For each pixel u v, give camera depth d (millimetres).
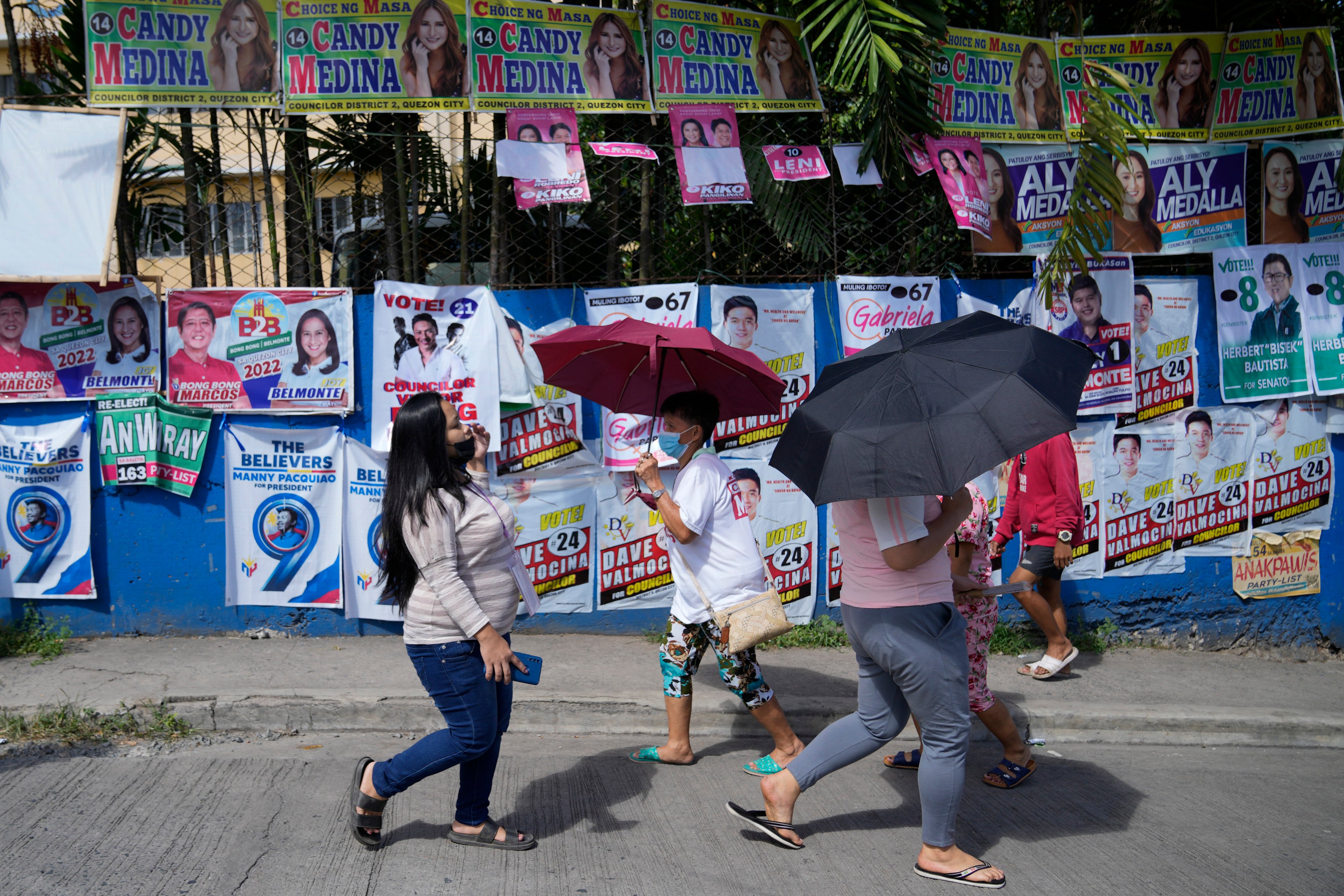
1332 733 5344
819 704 5078
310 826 3729
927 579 3459
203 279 5879
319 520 5742
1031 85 6359
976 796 4371
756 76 6047
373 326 5664
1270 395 6641
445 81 5562
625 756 4625
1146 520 6555
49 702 4645
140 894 3193
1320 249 6688
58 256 5344
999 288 6355
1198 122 6500
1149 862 3744
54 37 5871
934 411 3125
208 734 4688
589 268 6359
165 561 5695
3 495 5539
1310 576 6770
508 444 5797
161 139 6293
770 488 6086
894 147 6027
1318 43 6586
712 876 3506
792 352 6094
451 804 3967
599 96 5766
